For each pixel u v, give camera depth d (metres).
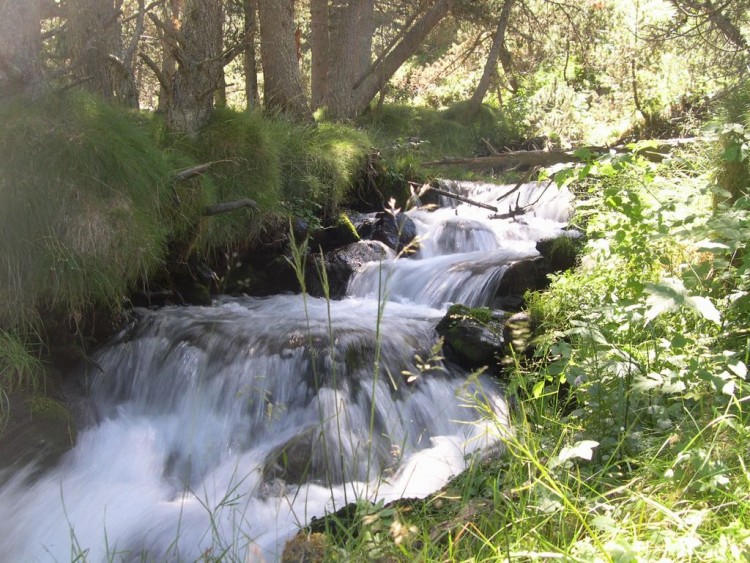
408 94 23.27
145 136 7.06
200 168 7.14
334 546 3.00
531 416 4.12
